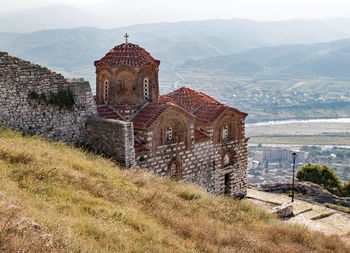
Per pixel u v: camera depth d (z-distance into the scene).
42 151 21.42
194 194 24.41
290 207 32.09
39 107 26.47
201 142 34.22
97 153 28.61
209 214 21.66
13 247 9.64
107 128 27.84
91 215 14.74
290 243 20.42
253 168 132.50
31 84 26.02
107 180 20.47
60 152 23.31
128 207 17.45
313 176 51.62
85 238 12.48
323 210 34.16
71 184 17.44
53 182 16.98
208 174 35.41
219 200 25.97
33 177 16.80
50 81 27.17
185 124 32.41
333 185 51.28
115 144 27.39
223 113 35.50
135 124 30.14
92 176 20.52
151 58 34.22
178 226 17.11
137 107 32.22
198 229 17.53
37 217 12.35
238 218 22.91
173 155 31.61
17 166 17.83
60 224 12.38
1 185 14.55
